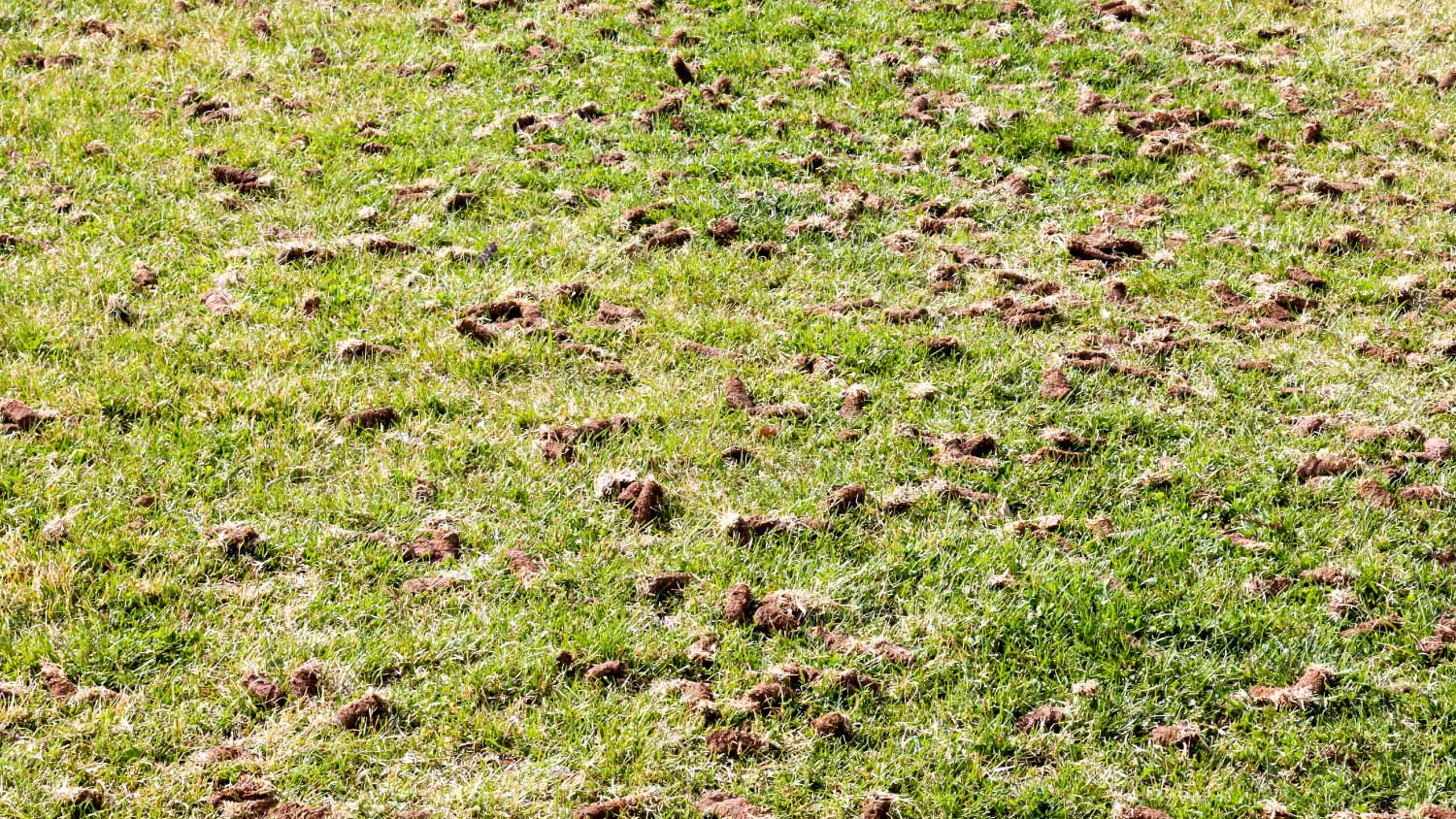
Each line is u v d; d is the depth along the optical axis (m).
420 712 5.74
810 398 7.84
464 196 9.63
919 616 6.39
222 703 5.70
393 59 11.77
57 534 6.38
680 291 8.80
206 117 10.55
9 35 11.54
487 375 7.90
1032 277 9.22
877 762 5.68
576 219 9.55
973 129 11.14
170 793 5.30
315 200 9.55
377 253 8.97
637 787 5.51
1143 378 8.20
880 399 7.89
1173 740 5.86
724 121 11.02
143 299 8.27
